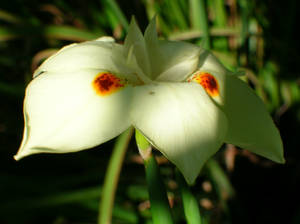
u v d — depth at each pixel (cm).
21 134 18
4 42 21
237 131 9
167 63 9
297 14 20
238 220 16
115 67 9
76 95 8
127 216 16
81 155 18
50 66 9
